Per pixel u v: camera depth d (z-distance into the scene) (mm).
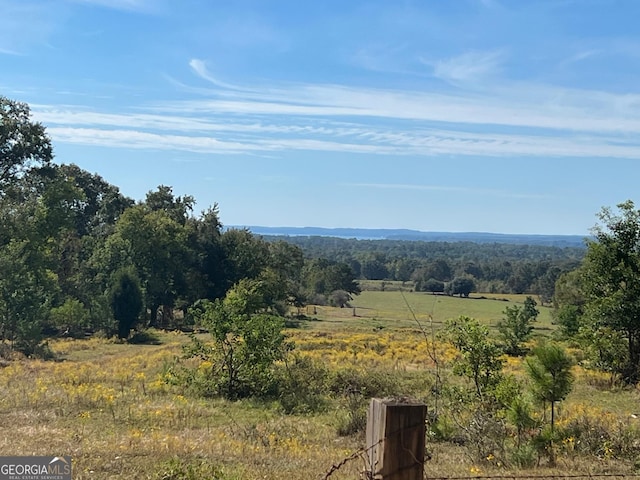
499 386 12320
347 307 84250
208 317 20422
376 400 3736
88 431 11883
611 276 24344
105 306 49594
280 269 73188
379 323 61281
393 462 3602
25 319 39969
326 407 17469
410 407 3635
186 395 18984
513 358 30172
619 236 24734
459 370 13969
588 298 25922
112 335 49969
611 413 15312
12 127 46188
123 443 10094
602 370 23922
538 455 9992
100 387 18500
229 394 19281
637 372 22906
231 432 12539
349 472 8141
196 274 65375
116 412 14641
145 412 14742
